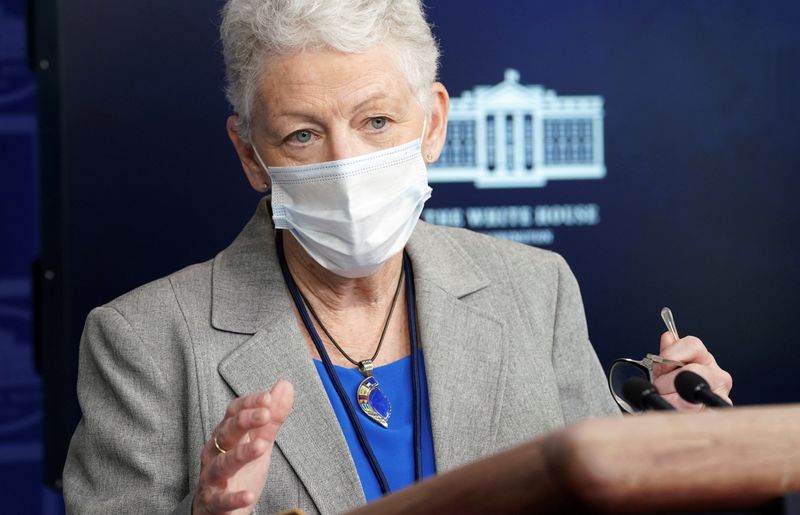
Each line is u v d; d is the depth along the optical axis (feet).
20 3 13.34
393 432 6.42
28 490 13.32
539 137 11.67
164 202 11.05
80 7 10.82
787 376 12.07
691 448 2.21
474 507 2.39
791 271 12.03
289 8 5.92
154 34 10.96
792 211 12.00
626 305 11.85
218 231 11.16
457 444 6.47
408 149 6.28
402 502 2.59
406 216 6.36
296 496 6.19
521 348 6.97
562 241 11.75
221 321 6.60
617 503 2.19
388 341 6.78
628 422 2.23
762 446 2.24
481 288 7.14
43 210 10.89
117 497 6.30
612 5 11.71
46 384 10.87
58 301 10.87
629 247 11.84
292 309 6.72
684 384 4.96
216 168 11.12
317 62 6.02
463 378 6.66
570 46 11.67
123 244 10.97
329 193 6.17
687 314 11.92
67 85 10.82
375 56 6.08
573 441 2.19
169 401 6.43
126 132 10.94
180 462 6.38
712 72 11.86
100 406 6.60
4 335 13.30
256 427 4.67
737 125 11.91
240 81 6.30
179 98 11.03
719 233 11.94
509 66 11.60
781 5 11.89
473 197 11.60
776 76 11.92
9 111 13.26
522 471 2.29
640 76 11.78
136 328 6.58
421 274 6.95
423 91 6.36
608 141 11.78
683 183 11.89
